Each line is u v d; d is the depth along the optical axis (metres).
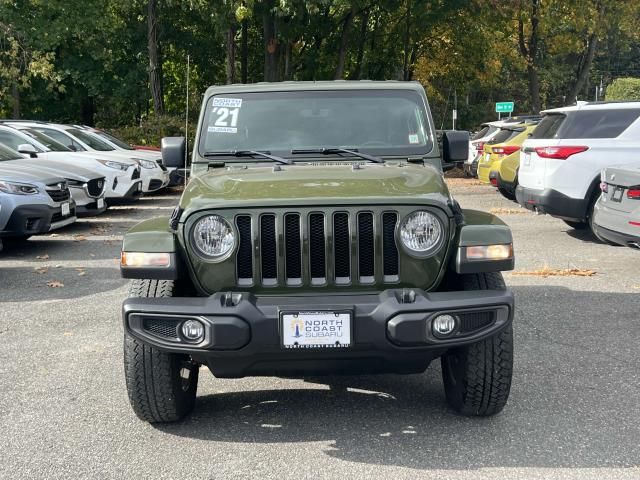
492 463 4.23
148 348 4.52
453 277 4.84
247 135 5.68
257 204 4.37
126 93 35.75
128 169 16.88
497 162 16.77
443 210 4.45
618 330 6.93
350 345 4.21
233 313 4.18
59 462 4.33
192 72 39.97
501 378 4.57
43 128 18.11
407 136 5.66
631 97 62.75
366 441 4.56
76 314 7.80
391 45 36.72
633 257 10.60
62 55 35.72
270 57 29.20
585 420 4.83
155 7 33.06
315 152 5.56
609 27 36.94
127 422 4.92
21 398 5.37
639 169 9.05
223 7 27.55
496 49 39.66
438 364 6.07
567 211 11.52
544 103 62.84
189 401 4.95
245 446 4.53
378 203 4.38
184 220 4.45
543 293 8.45
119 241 12.77
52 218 11.71
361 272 4.42
